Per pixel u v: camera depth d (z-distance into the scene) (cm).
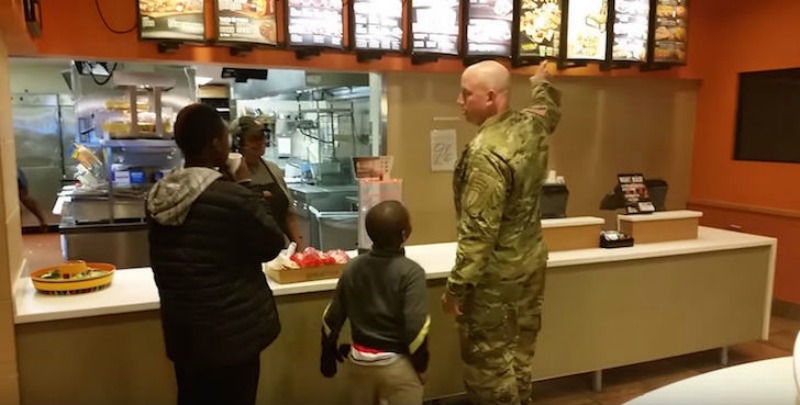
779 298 466
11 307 209
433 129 420
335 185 569
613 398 324
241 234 185
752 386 139
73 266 252
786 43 450
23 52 302
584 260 306
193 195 181
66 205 472
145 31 327
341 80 500
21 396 217
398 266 217
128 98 507
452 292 238
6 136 216
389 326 217
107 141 472
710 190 512
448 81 421
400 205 226
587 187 481
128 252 462
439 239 432
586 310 313
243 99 696
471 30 399
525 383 266
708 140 511
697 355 386
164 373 236
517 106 434
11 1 183
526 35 413
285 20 353
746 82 482
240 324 188
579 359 315
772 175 465
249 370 195
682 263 337
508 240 245
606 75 470
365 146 516
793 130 450
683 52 463
